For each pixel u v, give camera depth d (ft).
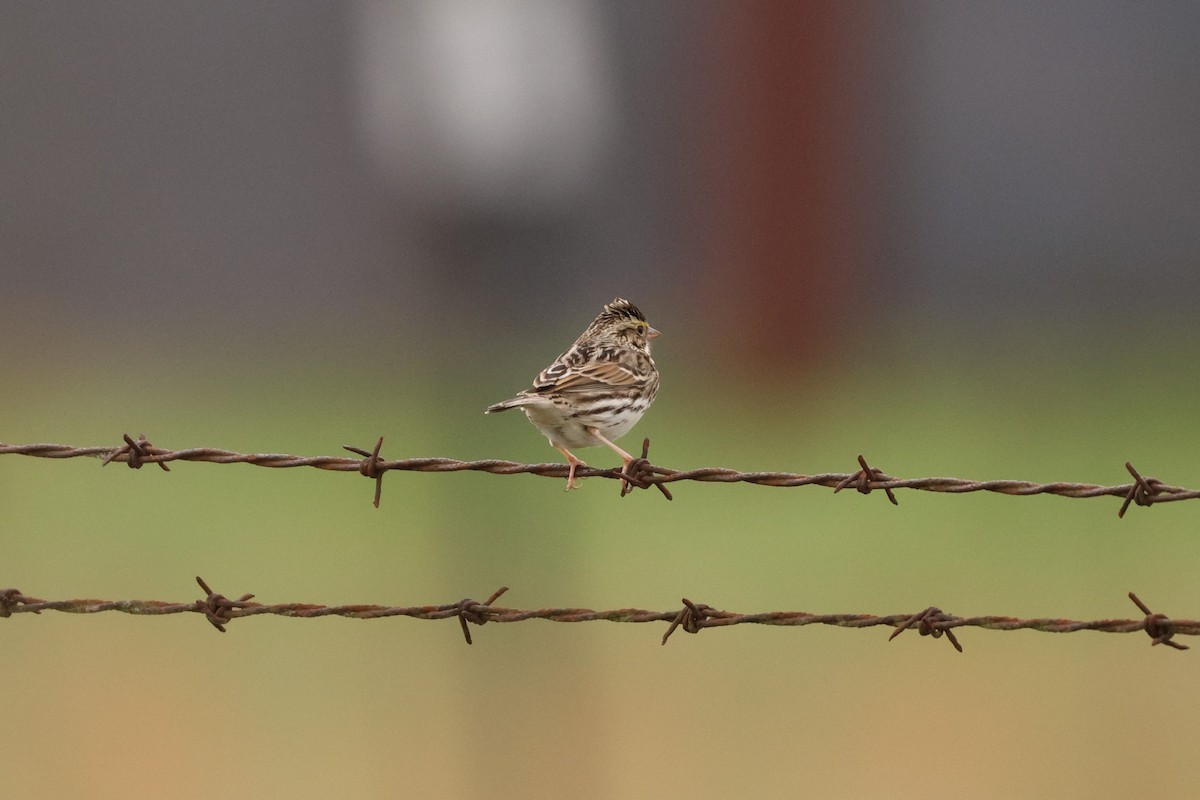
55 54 117.29
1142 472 64.64
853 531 59.62
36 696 46.26
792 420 80.38
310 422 76.79
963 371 92.22
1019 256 112.98
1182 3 111.65
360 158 112.98
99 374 93.71
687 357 102.73
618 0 109.40
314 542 58.54
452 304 69.77
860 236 110.63
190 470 69.82
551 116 63.00
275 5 114.52
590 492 66.03
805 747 43.29
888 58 110.83
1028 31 112.68
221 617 22.63
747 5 108.88
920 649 49.34
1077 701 45.60
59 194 118.01
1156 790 40.96
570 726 45.34
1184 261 112.16
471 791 42.50
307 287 114.32
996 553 56.13
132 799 40.83
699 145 109.60
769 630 50.78
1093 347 97.19
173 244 117.39
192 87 116.57
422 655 49.80
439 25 61.46
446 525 59.82
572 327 91.20
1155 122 112.27
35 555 56.80
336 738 44.34
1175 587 52.19
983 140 113.09
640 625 51.44
